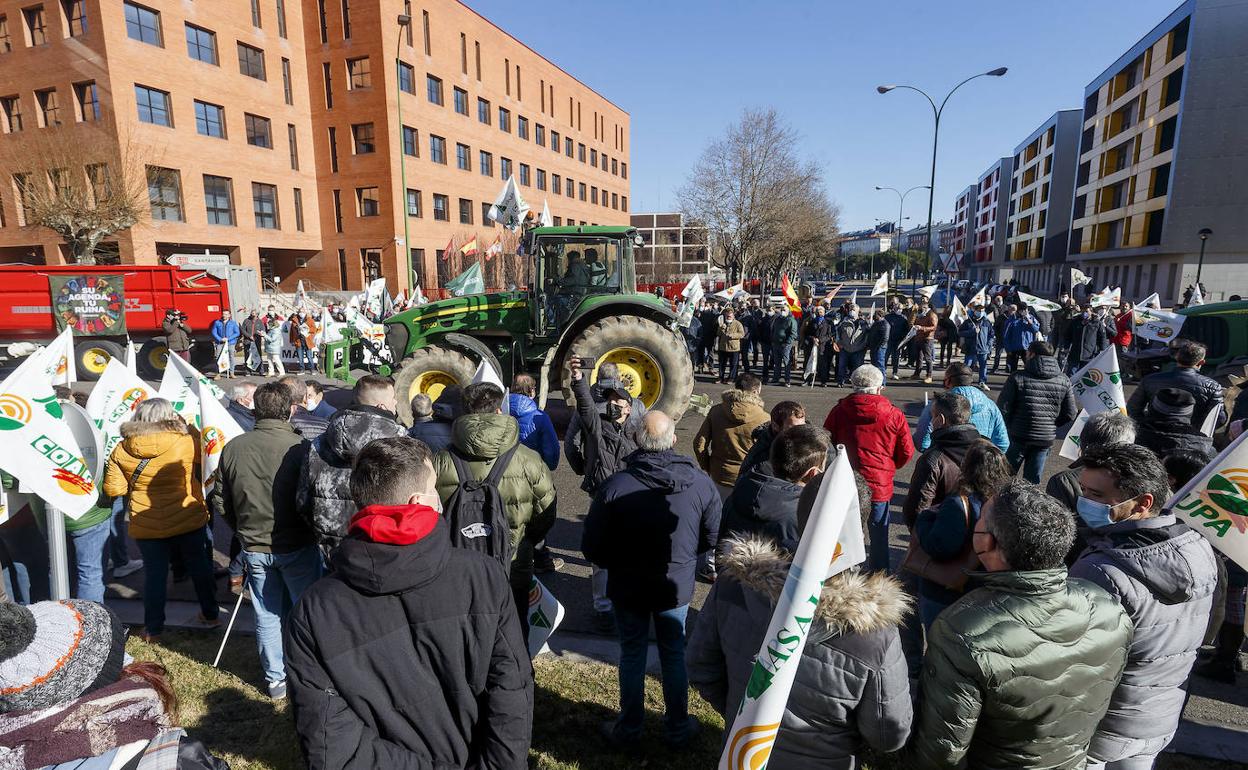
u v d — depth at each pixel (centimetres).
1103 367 510
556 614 311
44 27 2344
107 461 401
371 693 155
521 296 905
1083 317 1252
